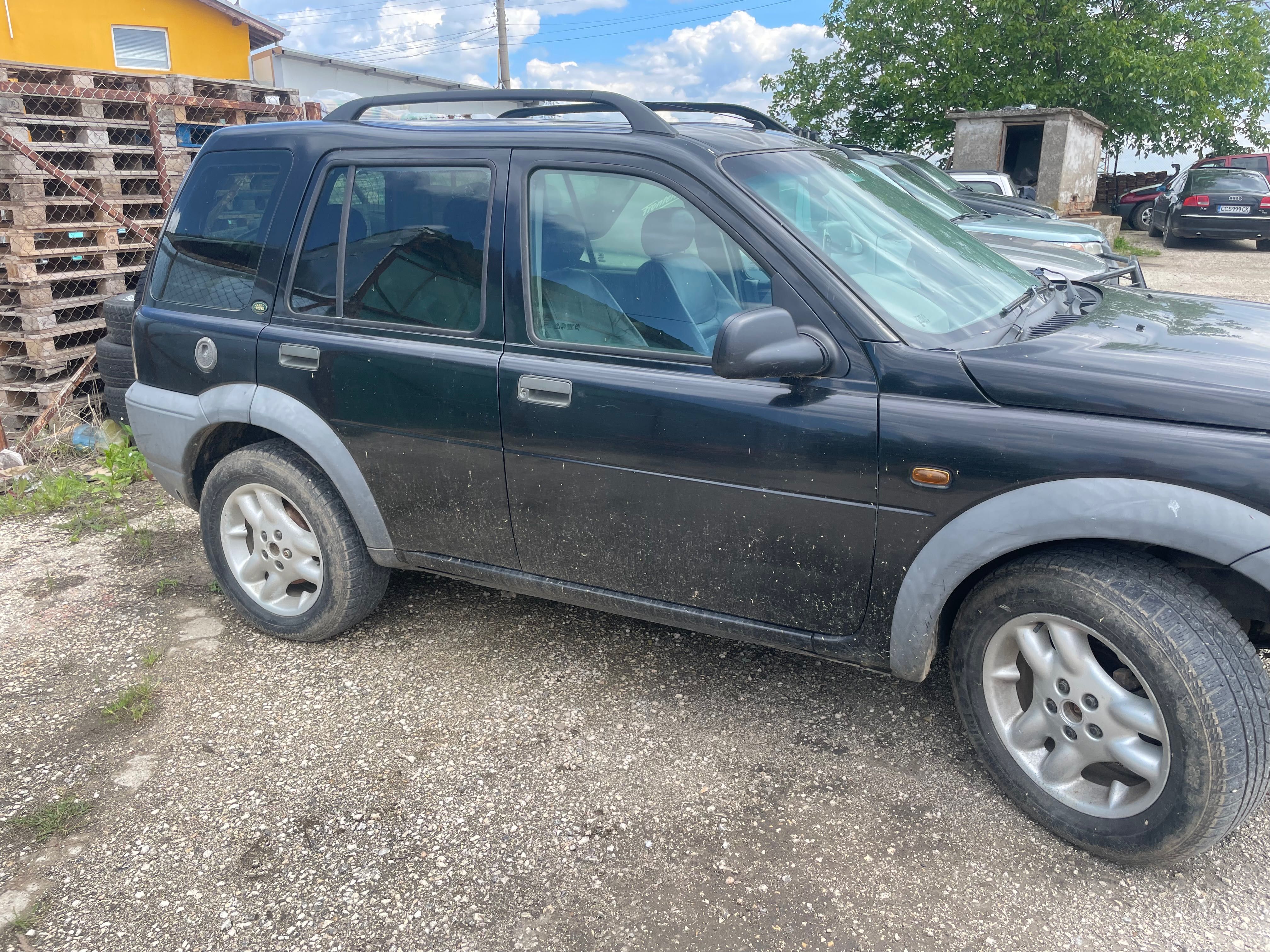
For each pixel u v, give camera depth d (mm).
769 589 2623
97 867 2381
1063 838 2424
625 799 2615
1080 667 2281
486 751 2838
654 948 2113
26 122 5875
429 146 2969
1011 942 2117
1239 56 23078
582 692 3148
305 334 3129
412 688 3186
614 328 2688
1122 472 2107
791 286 2463
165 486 3652
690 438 2553
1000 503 2234
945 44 22984
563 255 2750
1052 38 22172
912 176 8359
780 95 26812
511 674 3270
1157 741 2203
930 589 2373
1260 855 2377
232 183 3348
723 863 2371
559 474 2785
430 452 2979
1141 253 17844
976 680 2494
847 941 2127
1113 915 2189
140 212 6965
